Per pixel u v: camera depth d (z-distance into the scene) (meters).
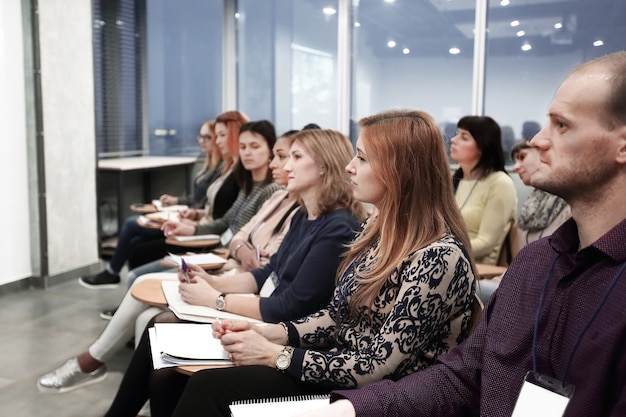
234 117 4.00
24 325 3.76
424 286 1.38
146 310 2.40
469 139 3.21
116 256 4.41
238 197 3.58
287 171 2.14
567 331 0.94
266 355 1.53
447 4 5.38
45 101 4.53
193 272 2.29
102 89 5.90
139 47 6.35
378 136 1.50
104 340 2.55
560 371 0.94
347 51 5.82
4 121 4.34
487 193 3.16
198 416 1.48
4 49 4.30
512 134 5.31
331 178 2.08
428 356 1.43
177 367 1.55
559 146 0.91
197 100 6.46
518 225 3.08
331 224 2.00
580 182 0.90
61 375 2.62
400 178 1.48
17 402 2.71
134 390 2.01
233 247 2.92
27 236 4.57
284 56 6.16
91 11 4.96
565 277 0.96
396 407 1.14
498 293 1.11
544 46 5.12
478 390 1.15
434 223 1.48
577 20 5.00
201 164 6.38
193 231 3.52
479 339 1.16
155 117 6.55
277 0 6.09
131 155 6.40
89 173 5.04
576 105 0.89
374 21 5.71
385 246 1.50
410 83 5.66
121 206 5.64
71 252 4.88
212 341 1.68
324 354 1.47
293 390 1.48
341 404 1.14
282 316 1.94
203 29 6.35
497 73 5.29
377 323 1.51
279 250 2.31
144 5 6.30
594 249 0.91
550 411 0.91
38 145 4.52
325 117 6.05
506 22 5.19
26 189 4.54
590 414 0.87
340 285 1.67
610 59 0.89
